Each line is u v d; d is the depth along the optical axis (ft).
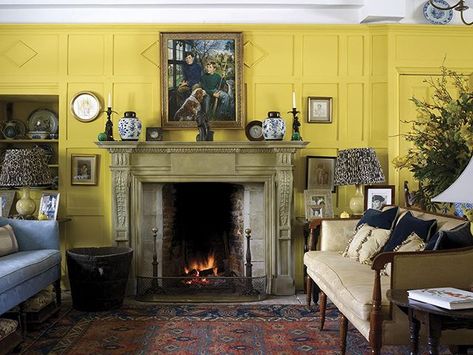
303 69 18.85
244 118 18.75
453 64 18.84
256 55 18.83
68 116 18.74
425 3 18.89
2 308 11.78
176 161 18.12
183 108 18.72
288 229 18.11
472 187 8.01
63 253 18.74
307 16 18.90
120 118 18.72
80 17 18.66
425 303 8.22
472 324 7.97
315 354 11.96
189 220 19.49
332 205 18.53
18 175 16.75
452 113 11.11
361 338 13.08
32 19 18.62
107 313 15.62
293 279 18.28
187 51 18.67
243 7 18.72
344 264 12.76
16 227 15.85
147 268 18.65
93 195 18.79
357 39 18.89
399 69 18.79
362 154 16.79
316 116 18.84
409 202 17.70
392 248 11.93
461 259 9.70
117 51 18.70
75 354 11.98
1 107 20.30
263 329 13.94
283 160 17.97
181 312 15.71
